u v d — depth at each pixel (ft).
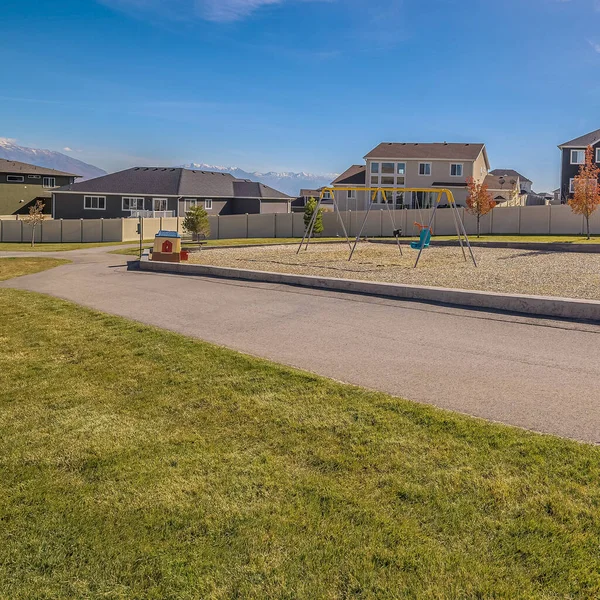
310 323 25.64
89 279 46.29
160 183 164.76
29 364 20.83
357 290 33.30
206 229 93.40
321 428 13.88
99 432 14.29
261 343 22.35
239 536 9.70
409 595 8.21
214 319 27.35
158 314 29.19
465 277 40.60
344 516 10.16
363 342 21.98
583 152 137.90
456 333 22.89
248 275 40.55
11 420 15.38
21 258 72.08
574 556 8.86
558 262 51.39
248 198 171.42
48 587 8.68
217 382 17.62
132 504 10.80
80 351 22.33
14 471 12.36
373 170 159.12
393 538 9.48
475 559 8.89
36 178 190.08
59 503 10.94
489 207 104.63
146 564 9.09
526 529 9.57
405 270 46.37
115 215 156.35
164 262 50.72
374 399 15.52
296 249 76.59
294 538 9.58
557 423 13.69
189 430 14.23
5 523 10.34
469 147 161.68
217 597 8.32
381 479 11.35
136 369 19.51
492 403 15.14
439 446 12.63
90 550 9.49
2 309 32.48
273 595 8.32
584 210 86.48
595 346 20.30
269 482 11.41
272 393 16.42
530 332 22.63
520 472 11.35
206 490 11.20
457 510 10.18
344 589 8.39
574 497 10.41
